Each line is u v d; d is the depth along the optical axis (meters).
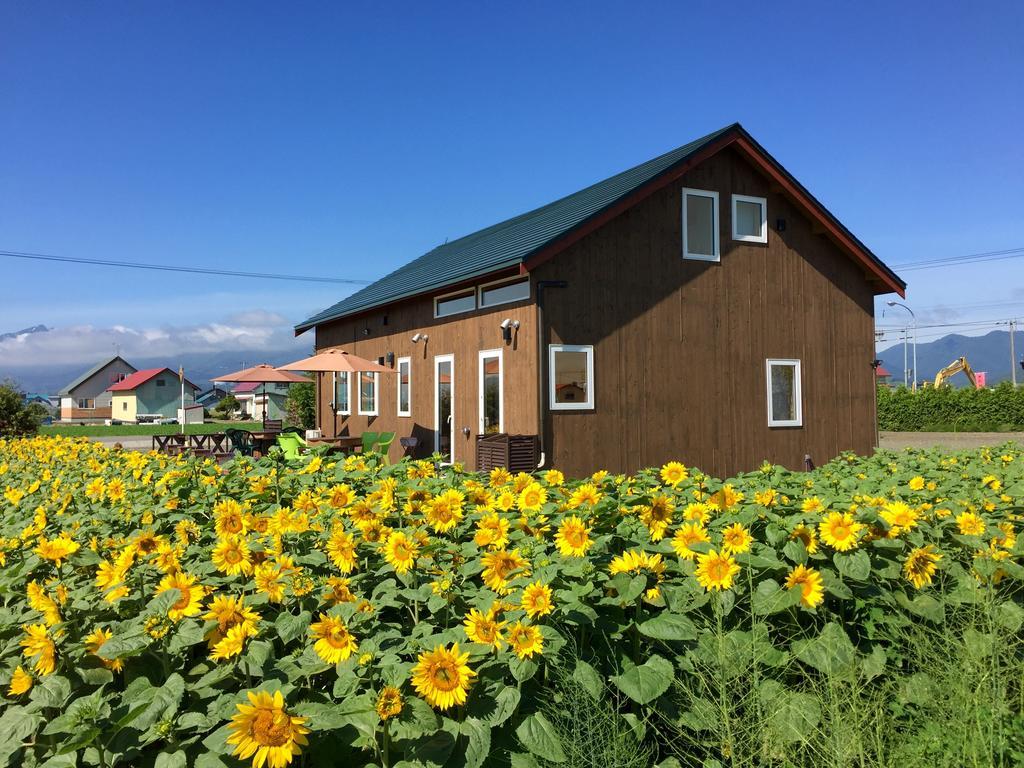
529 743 2.15
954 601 3.01
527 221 16.08
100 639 2.30
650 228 11.96
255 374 17.55
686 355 12.16
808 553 2.98
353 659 2.15
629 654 2.71
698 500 4.07
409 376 15.12
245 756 1.79
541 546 3.07
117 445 7.88
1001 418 33.81
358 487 4.89
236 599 2.49
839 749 2.36
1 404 22.94
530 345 11.21
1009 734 2.47
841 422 13.57
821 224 13.35
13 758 2.13
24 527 4.01
